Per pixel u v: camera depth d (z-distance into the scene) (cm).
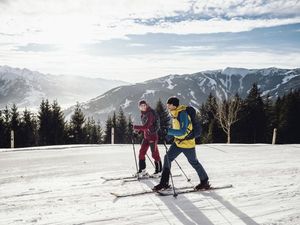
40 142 5016
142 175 812
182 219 485
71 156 1325
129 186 720
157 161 814
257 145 1845
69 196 637
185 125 607
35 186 745
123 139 6025
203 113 5256
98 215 504
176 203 568
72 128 5338
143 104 797
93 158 1262
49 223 471
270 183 727
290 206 547
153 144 805
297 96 4709
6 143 4616
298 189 664
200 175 649
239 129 4553
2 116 4681
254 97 4719
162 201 581
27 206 572
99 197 623
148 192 641
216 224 464
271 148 1652
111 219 484
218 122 4556
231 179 782
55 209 547
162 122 4653
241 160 1159
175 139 638
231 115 3722
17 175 902
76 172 938
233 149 1595
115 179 800
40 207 564
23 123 4800
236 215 502
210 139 4559
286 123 4578
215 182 744
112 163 1122
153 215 502
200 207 544
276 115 4909
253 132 4669
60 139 5078
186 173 874
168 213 512
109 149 1623
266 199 590
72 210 537
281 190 657
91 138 6069
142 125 801
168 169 640
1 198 631
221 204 560
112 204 568
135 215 502
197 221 476
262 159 1188
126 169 986
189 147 628
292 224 460
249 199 591
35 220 488
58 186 736
